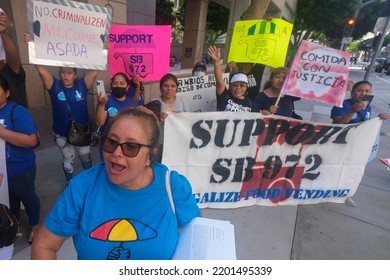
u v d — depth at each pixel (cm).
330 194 331
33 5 233
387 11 835
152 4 1104
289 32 346
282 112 344
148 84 620
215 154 283
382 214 327
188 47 1221
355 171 321
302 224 295
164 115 258
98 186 116
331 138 300
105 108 280
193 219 138
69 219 113
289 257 246
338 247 264
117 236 113
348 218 312
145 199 116
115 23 463
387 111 1041
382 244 273
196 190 295
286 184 317
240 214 304
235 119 273
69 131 283
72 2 242
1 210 180
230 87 320
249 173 300
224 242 130
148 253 116
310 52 290
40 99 465
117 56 320
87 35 256
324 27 2491
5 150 197
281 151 299
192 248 126
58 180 340
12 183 208
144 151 108
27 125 200
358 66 5141
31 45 242
